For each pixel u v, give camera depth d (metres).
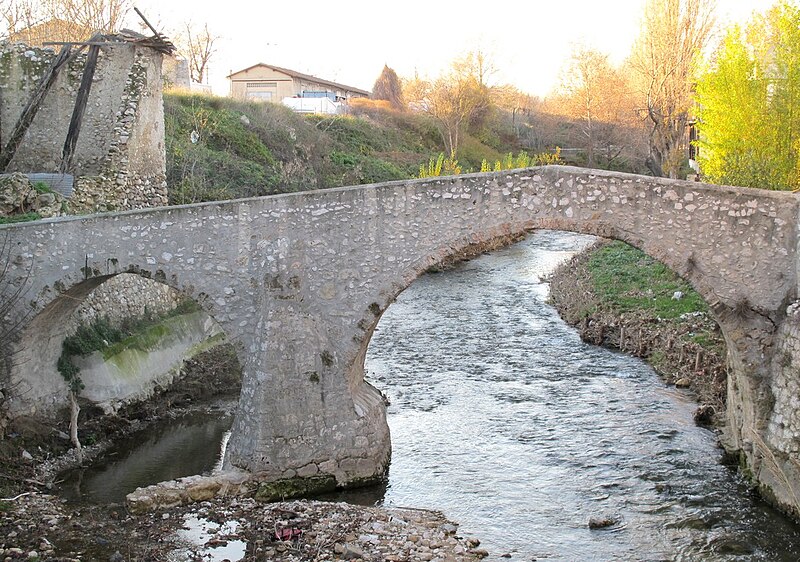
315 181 38.72
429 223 13.26
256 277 13.58
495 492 13.28
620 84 55.78
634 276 28.19
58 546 10.66
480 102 59.81
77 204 17.92
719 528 11.91
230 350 21.11
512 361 21.62
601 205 12.72
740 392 13.88
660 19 35.69
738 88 20.64
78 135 19.62
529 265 39.22
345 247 13.44
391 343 23.66
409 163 48.97
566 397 18.34
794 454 11.95
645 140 46.56
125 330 18.06
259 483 13.10
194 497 12.59
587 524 12.11
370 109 55.72
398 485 13.61
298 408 13.32
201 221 13.70
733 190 12.47
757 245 12.49
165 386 18.42
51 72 19.52
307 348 13.40
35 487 13.19
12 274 14.20
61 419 15.50
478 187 13.08
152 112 20.77
